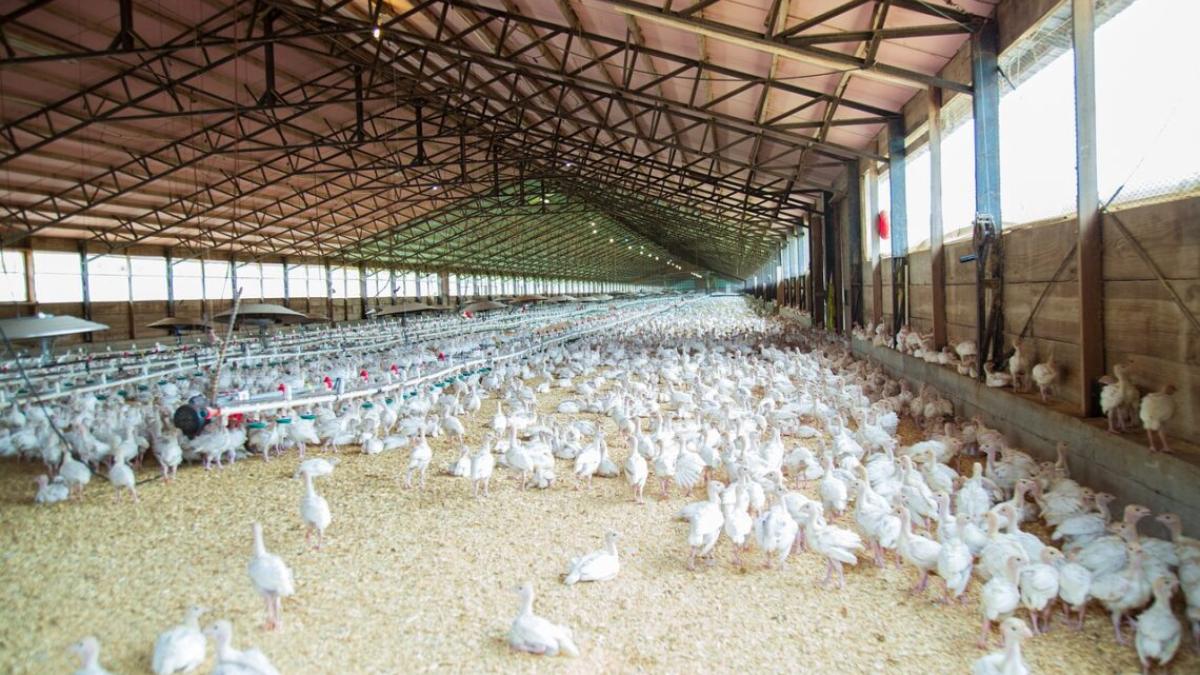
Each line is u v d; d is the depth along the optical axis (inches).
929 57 497.7
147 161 940.6
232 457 428.8
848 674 186.9
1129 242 293.4
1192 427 258.4
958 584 213.9
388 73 811.4
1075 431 313.4
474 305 1544.0
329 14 596.1
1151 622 181.6
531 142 1346.0
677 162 1133.1
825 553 239.0
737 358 882.8
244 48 610.9
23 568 261.9
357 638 206.7
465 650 199.6
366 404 538.0
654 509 331.6
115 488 370.6
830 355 851.4
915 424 493.7
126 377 699.4
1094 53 309.9
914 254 644.1
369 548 281.6
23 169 843.4
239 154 1029.8
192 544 287.7
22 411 538.3
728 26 425.7
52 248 1090.7
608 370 916.6
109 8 584.1
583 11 558.6
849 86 605.3
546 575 253.6
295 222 1457.9
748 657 195.9
